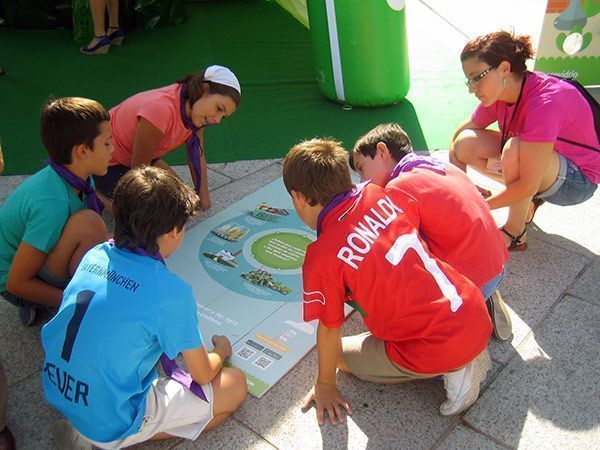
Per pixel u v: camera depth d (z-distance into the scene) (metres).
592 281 2.98
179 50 5.73
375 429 2.24
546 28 4.69
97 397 1.89
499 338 2.61
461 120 4.57
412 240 2.07
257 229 3.35
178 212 1.95
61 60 5.47
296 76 5.32
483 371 2.24
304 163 2.05
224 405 2.20
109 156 2.51
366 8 4.34
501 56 2.85
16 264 2.43
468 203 2.33
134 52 5.66
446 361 2.07
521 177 2.93
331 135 4.40
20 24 6.08
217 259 3.09
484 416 2.29
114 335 1.86
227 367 2.37
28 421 2.29
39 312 2.77
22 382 2.45
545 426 2.25
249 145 4.27
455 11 6.55
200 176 3.46
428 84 5.11
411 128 4.46
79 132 2.36
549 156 2.89
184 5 6.27
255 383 2.42
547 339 2.64
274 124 4.55
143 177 1.94
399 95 4.72
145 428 2.01
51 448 2.18
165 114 3.12
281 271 3.02
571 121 2.96
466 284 2.14
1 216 2.50
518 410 2.31
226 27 6.29
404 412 2.31
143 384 1.98
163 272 1.92
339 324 2.13
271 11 6.71
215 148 4.22
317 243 2.04
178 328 1.92
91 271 1.96
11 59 5.44
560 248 3.21
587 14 4.63
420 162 2.41
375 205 2.08
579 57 4.79
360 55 4.49
